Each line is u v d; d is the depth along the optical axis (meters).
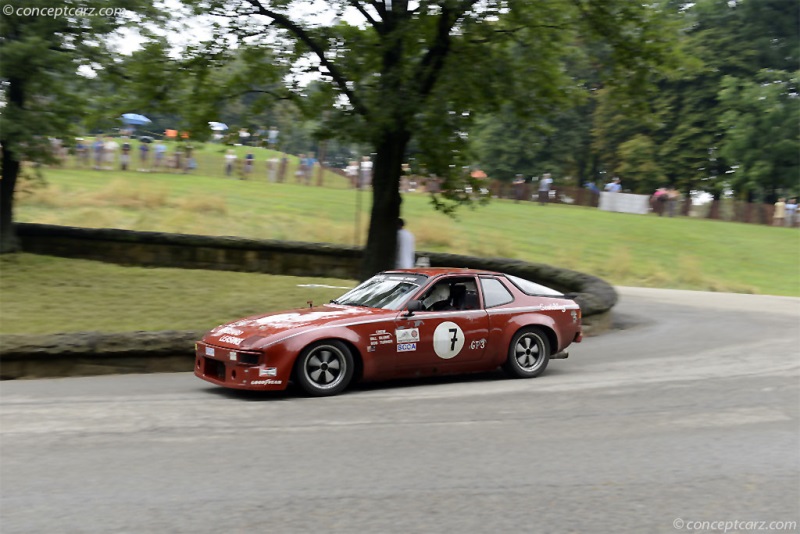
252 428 6.86
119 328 12.31
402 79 13.09
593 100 53.62
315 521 4.66
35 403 7.88
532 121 14.79
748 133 46.69
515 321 9.43
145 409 7.61
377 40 14.17
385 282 9.55
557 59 14.88
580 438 6.68
